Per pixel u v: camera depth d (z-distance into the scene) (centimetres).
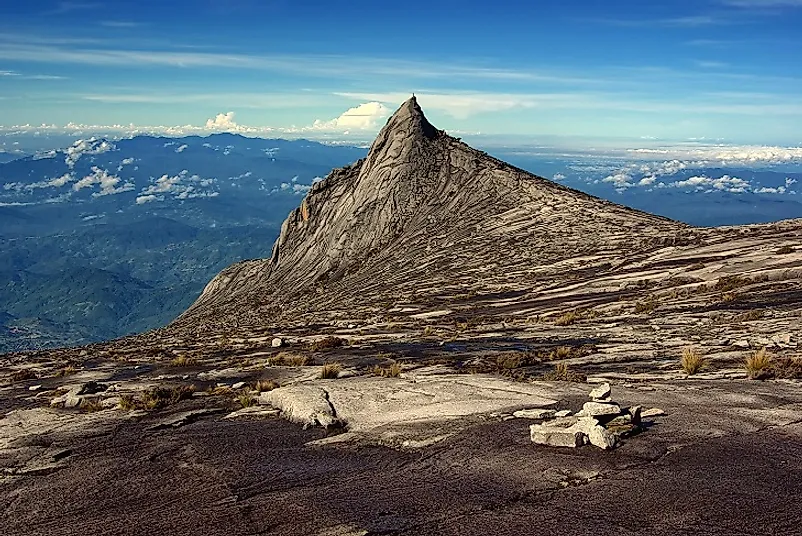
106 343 5031
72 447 1331
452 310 3916
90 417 1620
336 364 2141
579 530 795
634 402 1349
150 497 1012
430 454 1111
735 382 1503
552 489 920
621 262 4466
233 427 1420
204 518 909
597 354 2034
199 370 2481
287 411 1498
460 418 1315
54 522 937
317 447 1213
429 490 949
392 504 909
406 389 1595
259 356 2750
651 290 3450
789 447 1037
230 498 981
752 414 1225
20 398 2089
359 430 1299
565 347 2139
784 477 917
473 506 882
